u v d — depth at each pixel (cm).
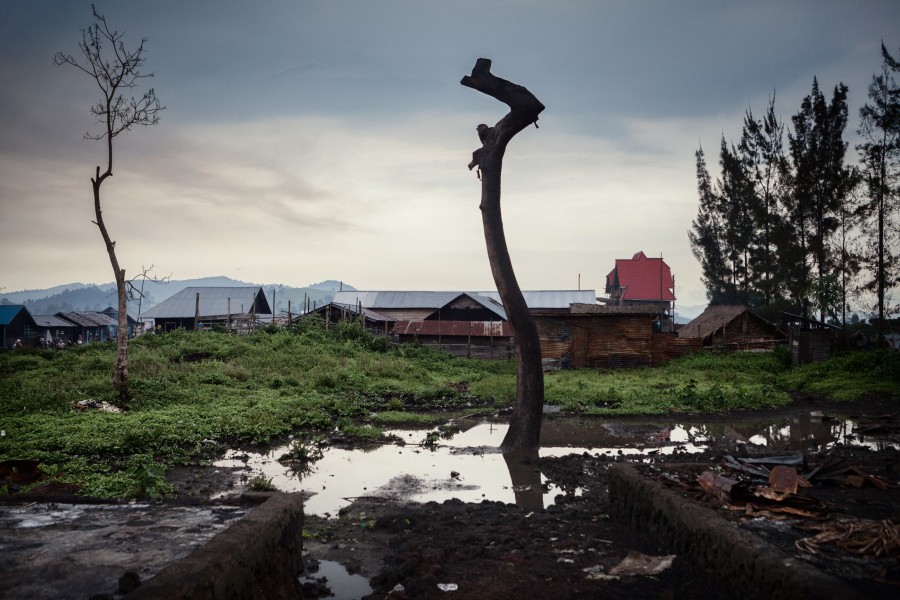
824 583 408
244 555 478
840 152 4612
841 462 808
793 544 509
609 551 650
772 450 1323
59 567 453
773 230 5134
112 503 646
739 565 491
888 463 899
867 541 494
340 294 6281
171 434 1344
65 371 2197
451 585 567
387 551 717
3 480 930
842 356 3138
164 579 404
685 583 543
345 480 1091
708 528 552
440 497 980
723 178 5841
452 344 4025
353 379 2450
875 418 1806
